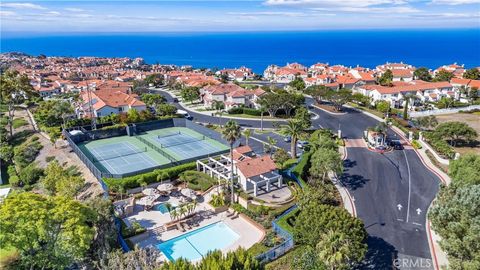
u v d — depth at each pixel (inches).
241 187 2075.5
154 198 1921.8
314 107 4409.5
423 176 2282.2
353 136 3181.6
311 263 1221.7
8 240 1202.0
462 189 1317.7
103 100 4229.8
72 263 1355.8
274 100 3885.3
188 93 5068.9
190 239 1658.5
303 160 2399.1
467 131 2733.8
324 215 1395.2
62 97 5319.9
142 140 3316.9
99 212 1489.9
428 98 4685.0
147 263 1209.4
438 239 1595.7
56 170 2231.8
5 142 3198.8
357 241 1309.1
